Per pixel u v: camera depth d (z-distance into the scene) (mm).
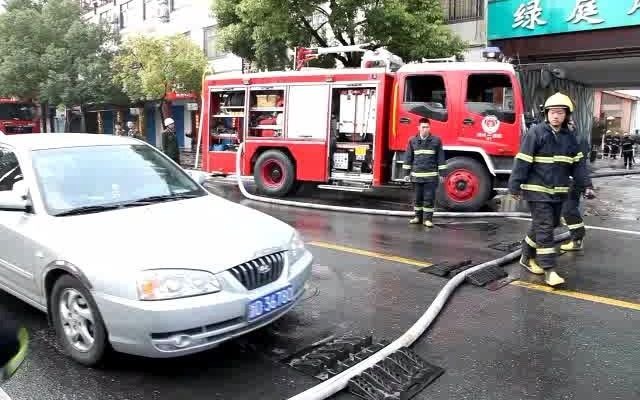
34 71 25047
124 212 4027
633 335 4203
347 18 12414
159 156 5035
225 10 13930
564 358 3809
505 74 9156
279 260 3795
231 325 3438
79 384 3381
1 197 3977
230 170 12211
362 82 10297
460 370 3629
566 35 14219
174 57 19734
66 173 4285
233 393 3307
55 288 3695
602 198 12352
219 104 12430
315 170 10938
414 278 5633
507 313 4664
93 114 35469
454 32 16125
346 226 8438
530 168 5453
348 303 4863
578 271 5953
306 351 3869
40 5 27188
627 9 13141
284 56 14000
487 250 6906
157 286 3232
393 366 3564
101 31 25516
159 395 3271
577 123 20047
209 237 3639
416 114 9836
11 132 30734
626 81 19719
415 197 8578
